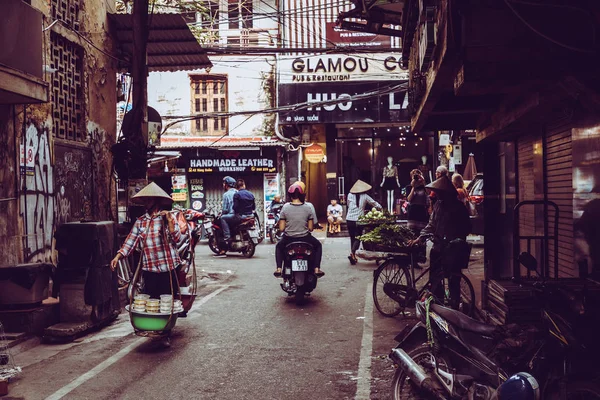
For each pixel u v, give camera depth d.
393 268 8.72
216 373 6.05
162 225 7.34
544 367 4.17
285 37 22.80
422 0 6.79
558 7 5.45
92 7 11.79
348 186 23.92
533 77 5.51
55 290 8.12
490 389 4.34
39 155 9.43
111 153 12.30
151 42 13.43
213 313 8.98
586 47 5.44
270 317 8.63
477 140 10.91
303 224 9.83
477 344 4.55
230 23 23.20
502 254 10.89
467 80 5.54
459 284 7.88
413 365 4.66
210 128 23.19
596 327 4.19
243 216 16.31
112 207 12.53
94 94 11.84
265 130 23.02
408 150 23.83
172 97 23.11
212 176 22.94
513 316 5.96
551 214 8.28
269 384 5.70
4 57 7.28
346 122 22.78
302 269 9.49
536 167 8.88
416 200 12.83
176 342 7.32
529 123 8.27
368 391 5.47
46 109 9.71
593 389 3.89
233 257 16.23
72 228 7.82
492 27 5.53
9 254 8.46
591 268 6.66
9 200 8.50
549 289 4.56
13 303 7.47
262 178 22.88
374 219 12.75
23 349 7.07
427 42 6.55
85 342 7.43
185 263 8.31
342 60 22.66
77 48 11.23
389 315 8.52
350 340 7.28
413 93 10.24
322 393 5.44
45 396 5.45
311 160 23.03
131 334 7.76
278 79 22.75
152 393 5.48
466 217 8.36
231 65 22.98
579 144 6.96
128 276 9.88
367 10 11.12
